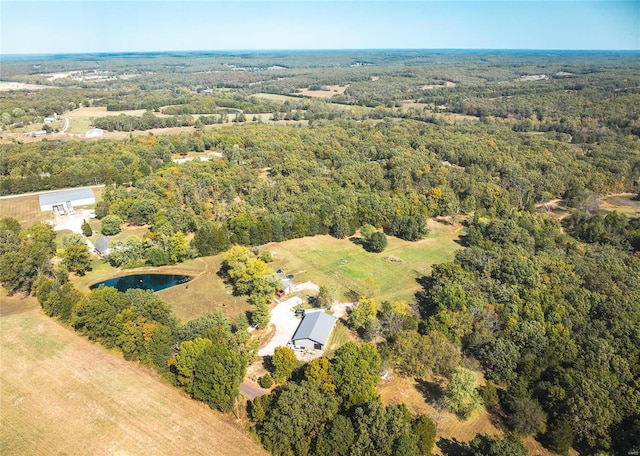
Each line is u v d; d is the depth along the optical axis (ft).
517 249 375.86
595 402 213.25
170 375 248.52
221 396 224.53
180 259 406.21
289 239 458.50
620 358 246.06
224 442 211.00
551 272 338.13
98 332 273.95
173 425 219.82
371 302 304.30
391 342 284.00
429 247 444.96
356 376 228.02
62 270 363.35
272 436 206.08
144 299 283.79
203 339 244.42
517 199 528.22
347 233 462.19
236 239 435.53
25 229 456.04
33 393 238.07
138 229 468.75
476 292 310.86
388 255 424.05
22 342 281.13
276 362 248.73
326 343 285.64
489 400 233.35
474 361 262.67
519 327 271.49
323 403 213.66
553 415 221.66
